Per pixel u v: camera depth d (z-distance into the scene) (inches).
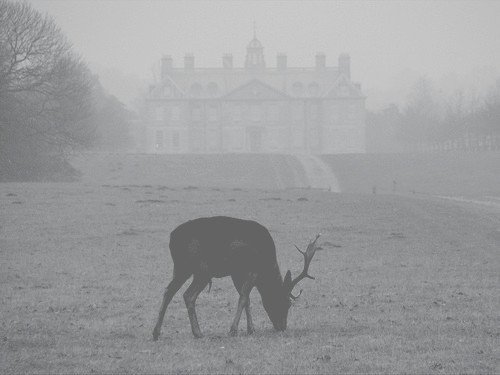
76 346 2026.3
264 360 1854.1
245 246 2139.5
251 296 2915.8
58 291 3002.0
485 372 1733.5
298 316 2479.1
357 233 4867.1
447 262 3811.5
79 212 5595.5
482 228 5142.7
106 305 2709.2
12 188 7121.1
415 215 5816.9
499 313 2513.5
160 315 2112.5
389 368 1768.0
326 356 1857.8
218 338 2113.7
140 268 3614.7
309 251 2230.6
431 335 2144.4
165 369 1771.7
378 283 3201.3
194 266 2119.8
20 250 4111.7
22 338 2121.1
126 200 6392.7
